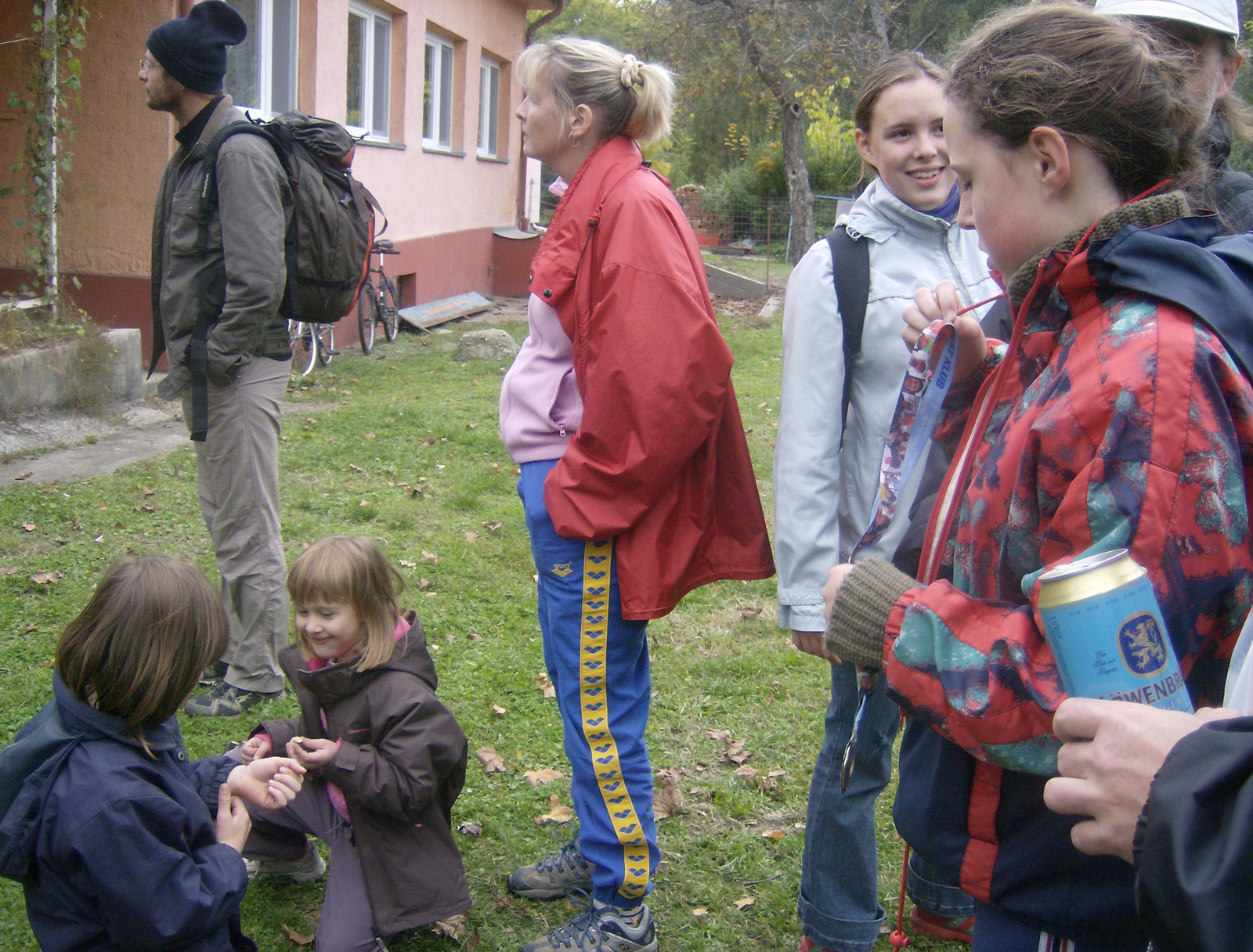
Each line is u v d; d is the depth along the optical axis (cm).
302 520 579
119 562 199
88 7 850
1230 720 94
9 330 720
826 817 241
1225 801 90
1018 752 124
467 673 412
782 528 224
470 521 600
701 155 3419
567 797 330
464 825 311
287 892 280
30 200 833
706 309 233
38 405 713
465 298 1548
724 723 388
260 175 334
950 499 149
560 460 235
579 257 233
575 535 230
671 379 221
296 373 973
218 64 340
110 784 184
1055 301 131
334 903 247
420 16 1328
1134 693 110
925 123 220
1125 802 102
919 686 131
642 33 1986
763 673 429
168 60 335
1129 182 130
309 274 361
